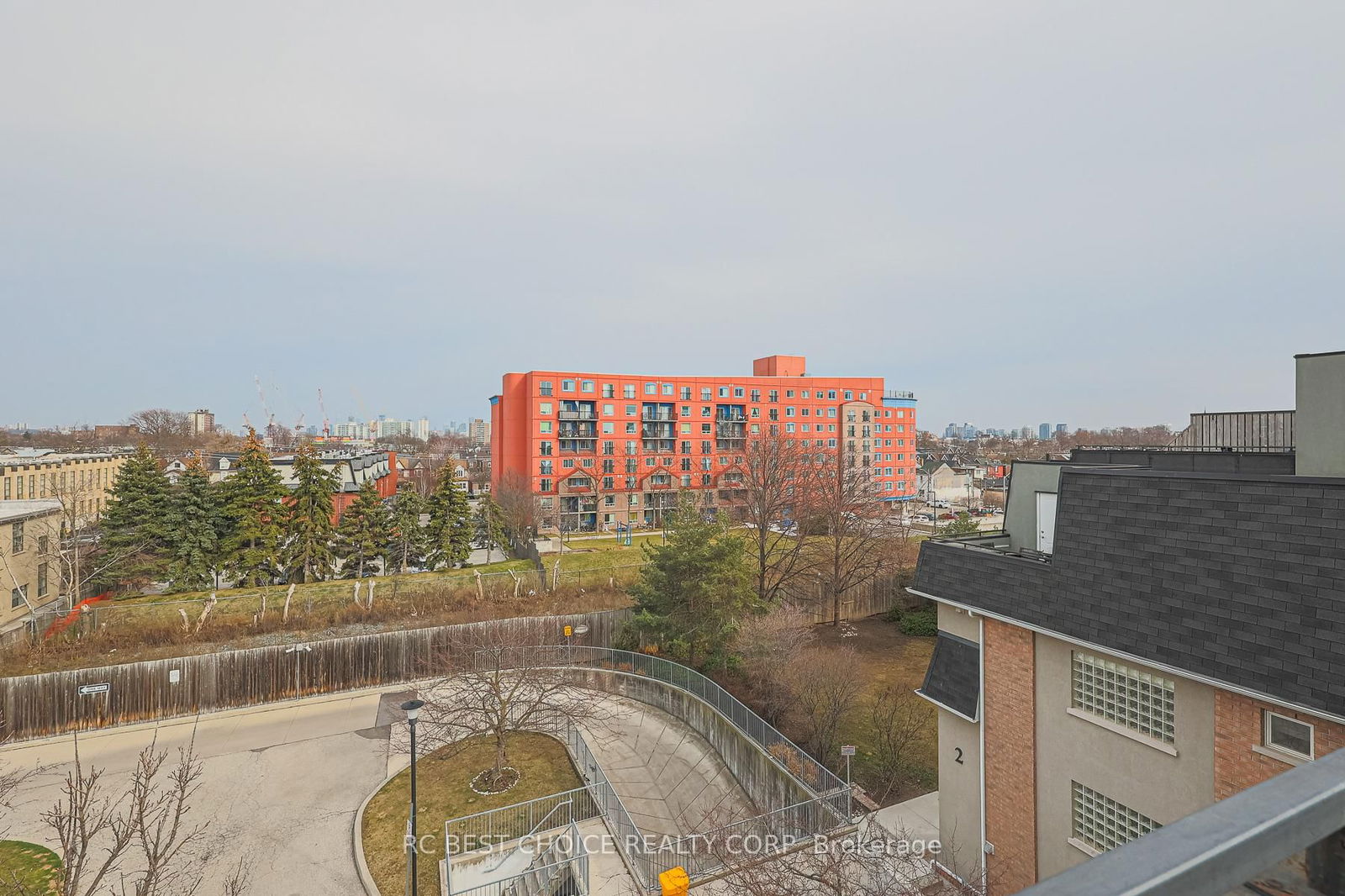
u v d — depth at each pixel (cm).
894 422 9550
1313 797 137
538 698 2172
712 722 2212
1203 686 970
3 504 3625
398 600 3297
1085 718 1123
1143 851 113
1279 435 1519
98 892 1620
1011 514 1712
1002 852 1278
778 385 8212
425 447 16738
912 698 2492
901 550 3794
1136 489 1079
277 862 1730
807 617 3284
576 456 7050
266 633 2970
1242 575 924
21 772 2186
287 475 7019
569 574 3712
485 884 1533
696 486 7550
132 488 3612
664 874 1314
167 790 2048
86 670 2509
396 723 2547
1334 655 819
